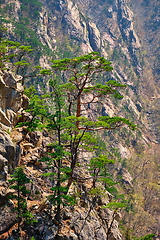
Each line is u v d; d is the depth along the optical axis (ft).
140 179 622.54
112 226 96.02
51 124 72.90
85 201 90.07
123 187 545.44
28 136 88.12
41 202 71.46
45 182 81.30
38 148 87.35
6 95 83.25
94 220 85.92
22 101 99.14
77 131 86.33
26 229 61.87
